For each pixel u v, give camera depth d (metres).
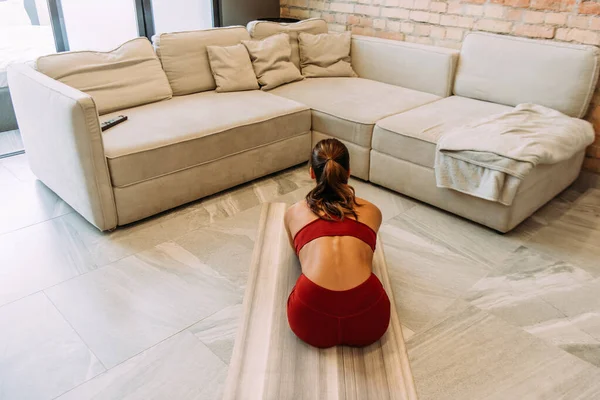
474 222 2.58
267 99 3.14
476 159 2.34
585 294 2.04
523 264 2.23
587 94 2.70
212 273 2.14
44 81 2.37
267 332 1.73
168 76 3.13
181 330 1.82
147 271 2.14
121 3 3.55
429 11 3.46
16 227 2.44
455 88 3.25
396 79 3.50
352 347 1.67
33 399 1.53
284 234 2.35
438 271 2.18
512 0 3.02
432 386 1.59
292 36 3.66
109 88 2.78
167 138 2.47
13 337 1.76
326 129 3.08
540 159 2.23
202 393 1.56
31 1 3.79
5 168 3.06
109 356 1.70
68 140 2.22
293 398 1.47
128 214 2.43
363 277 1.56
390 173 2.82
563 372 1.66
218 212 2.64
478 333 1.82
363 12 3.88
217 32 3.33
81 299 1.96
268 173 3.02
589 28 2.76
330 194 1.66
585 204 2.80
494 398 1.55
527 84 2.89
